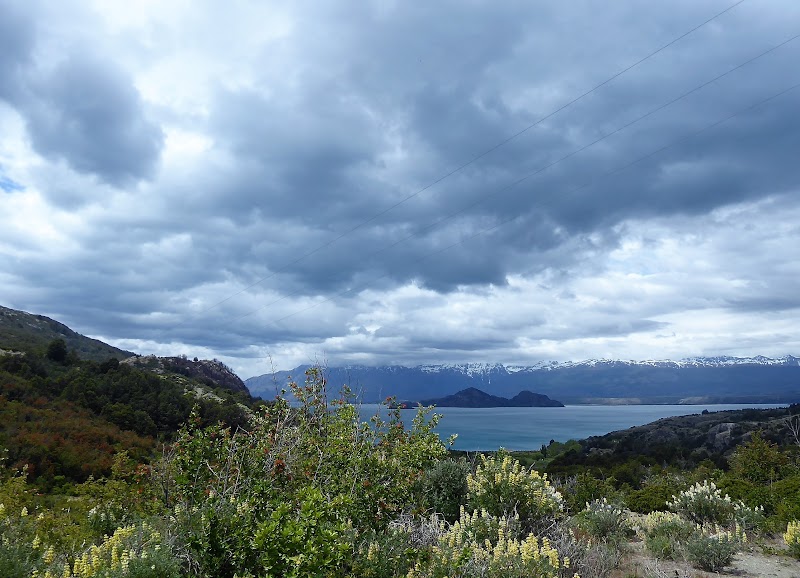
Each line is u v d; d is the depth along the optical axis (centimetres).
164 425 3312
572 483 1795
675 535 1102
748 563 995
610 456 4119
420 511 905
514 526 884
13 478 1327
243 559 514
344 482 784
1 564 595
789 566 976
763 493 1491
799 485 1523
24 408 2834
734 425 4931
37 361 3916
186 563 588
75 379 3591
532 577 643
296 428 948
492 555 701
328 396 1036
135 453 2544
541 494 978
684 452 4094
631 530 1218
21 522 807
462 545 696
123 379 3803
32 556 669
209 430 833
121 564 543
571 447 5028
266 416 970
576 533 1006
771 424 4588
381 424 1023
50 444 2359
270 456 826
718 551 954
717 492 1361
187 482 738
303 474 812
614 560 886
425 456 1001
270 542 482
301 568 465
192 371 5756
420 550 644
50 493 1967
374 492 782
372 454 896
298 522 509
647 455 4072
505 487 959
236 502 645
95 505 1116
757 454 2175
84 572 565
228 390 4525
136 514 953
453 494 1084
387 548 646
